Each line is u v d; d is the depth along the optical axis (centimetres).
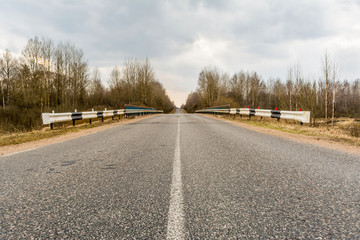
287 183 284
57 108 2750
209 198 235
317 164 386
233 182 288
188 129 1005
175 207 213
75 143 651
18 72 3381
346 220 186
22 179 310
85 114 1302
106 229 173
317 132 907
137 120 1783
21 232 170
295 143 631
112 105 4925
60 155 476
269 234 165
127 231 170
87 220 189
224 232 167
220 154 468
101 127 1207
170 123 1384
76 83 4153
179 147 553
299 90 1869
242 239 158
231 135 793
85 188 270
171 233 166
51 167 375
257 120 1577
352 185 277
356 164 387
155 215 197
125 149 531
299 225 178
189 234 165
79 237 162
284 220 187
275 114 1322
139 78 5169
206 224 180
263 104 6000
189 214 198
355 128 926
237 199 232
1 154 516
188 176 314
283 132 921
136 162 400
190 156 448
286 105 2319
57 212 205
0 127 1317
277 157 441
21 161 425
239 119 1759
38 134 888
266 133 873
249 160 414
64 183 290
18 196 247
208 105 6034
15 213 204
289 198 235
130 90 5319
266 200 229
